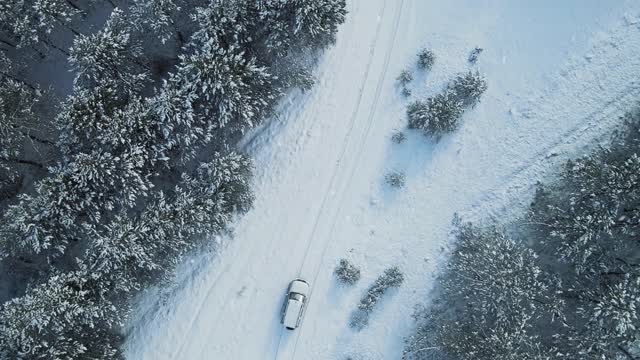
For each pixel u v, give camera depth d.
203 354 28.48
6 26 26.23
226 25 24.45
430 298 28.12
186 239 26.81
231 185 26.61
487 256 26.05
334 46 28.33
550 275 26.59
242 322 28.55
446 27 28.47
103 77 25.27
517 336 25.28
